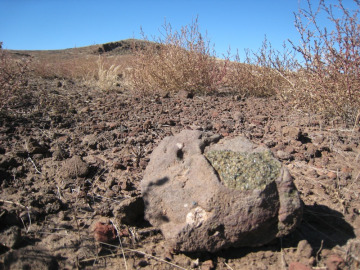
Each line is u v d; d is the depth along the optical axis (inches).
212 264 85.3
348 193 113.0
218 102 236.5
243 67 273.0
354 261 85.7
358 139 157.5
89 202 109.0
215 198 85.0
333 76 174.9
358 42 163.2
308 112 191.9
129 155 141.4
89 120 187.5
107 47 907.4
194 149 98.5
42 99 225.1
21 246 88.3
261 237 86.4
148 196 95.6
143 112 206.1
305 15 173.6
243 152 96.6
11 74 208.1
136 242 93.0
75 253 87.7
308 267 81.4
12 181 118.9
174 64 265.0
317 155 142.9
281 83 255.1
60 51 935.7
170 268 85.0
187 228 85.5
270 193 84.6
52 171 126.8
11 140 151.4
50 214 102.7
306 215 101.6
